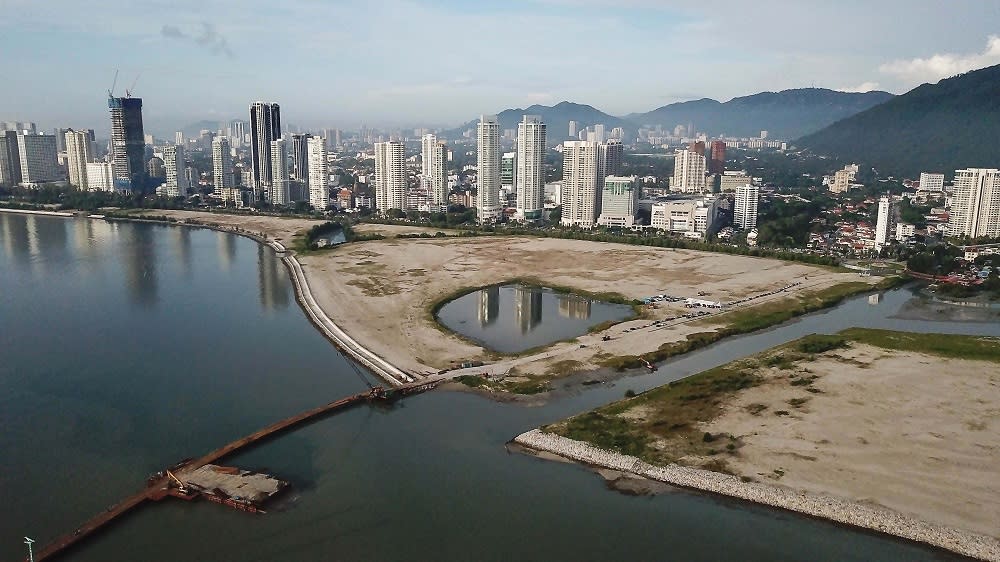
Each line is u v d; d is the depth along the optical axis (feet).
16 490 347.15
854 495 340.39
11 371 516.32
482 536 312.71
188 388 488.85
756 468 367.45
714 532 315.99
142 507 334.65
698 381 498.69
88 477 360.48
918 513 324.80
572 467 375.66
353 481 360.69
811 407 446.60
